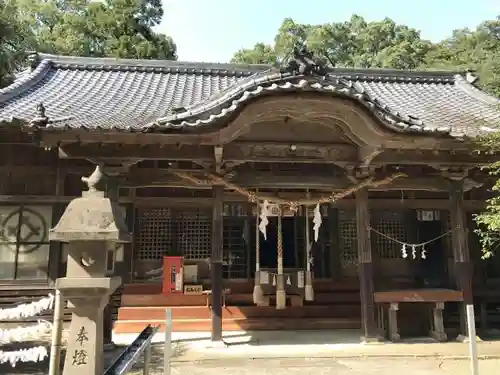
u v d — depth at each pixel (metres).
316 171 9.40
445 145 7.98
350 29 47.56
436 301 8.63
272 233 12.01
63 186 10.12
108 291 3.56
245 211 11.77
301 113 7.53
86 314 3.58
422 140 7.78
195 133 7.37
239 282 11.33
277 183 8.80
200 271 11.22
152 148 8.02
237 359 7.18
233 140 8.08
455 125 9.23
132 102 10.23
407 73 14.11
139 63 13.05
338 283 11.47
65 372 3.48
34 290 9.78
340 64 40.12
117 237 3.50
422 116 10.30
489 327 10.33
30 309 3.67
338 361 7.11
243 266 11.52
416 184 9.14
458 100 12.55
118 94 10.95
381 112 7.60
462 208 9.08
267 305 10.09
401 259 11.64
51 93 10.56
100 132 7.23
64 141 7.52
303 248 11.94
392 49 37.06
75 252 3.58
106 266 3.65
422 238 11.80
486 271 11.28
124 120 8.23
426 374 6.37
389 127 7.52
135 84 11.98
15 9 16.84
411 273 11.61
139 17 30.53
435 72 14.23
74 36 25.66
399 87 13.61
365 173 8.68
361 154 8.43
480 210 11.34
